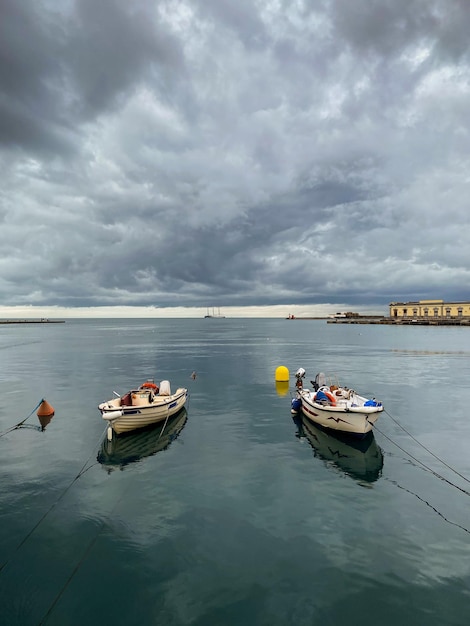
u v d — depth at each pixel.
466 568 8.76
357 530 10.28
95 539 9.94
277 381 33.84
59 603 7.83
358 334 118.62
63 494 12.41
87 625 7.31
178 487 12.90
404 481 13.41
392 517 10.96
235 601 7.80
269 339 98.19
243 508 11.47
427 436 18.42
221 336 115.38
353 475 13.89
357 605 7.66
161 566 8.88
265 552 9.34
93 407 24.28
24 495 12.35
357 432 17.72
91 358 53.44
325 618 7.35
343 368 42.22
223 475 13.88
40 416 22.00
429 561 8.99
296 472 14.16
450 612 7.47
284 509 11.40
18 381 34.06
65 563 9.03
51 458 15.62
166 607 7.69
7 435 18.59
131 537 10.02
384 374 37.72
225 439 18.00
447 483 13.27
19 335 126.31
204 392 29.28
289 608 7.61
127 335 124.62
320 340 91.75
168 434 18.75
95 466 14.78
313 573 8.59
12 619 7.46
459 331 124.88
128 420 18.42
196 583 8.34
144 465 14.84
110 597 7.97
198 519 10.86
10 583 8.41
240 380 34.59
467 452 16.34
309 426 20.09
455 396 27.39
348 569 8.71
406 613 7.46
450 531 10.26
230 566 8.85
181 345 78.25
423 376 36.34
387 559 9.07
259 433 18.92
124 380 34.59
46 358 53.50
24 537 10.05
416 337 98.25
